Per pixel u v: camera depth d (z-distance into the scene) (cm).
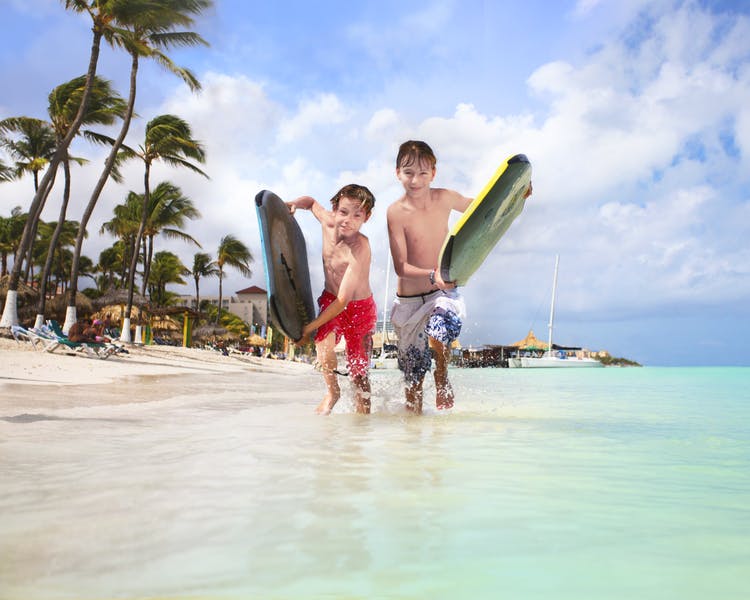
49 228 4775
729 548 128
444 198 470
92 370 1127
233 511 155
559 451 262
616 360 6009
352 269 443
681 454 258
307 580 109
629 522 148
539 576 111
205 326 4319
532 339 6047
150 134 2606
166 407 492
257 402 569
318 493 176
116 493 175
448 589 104
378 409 477
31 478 196
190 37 1998
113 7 1736
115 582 108
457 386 935
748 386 1159
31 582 108
